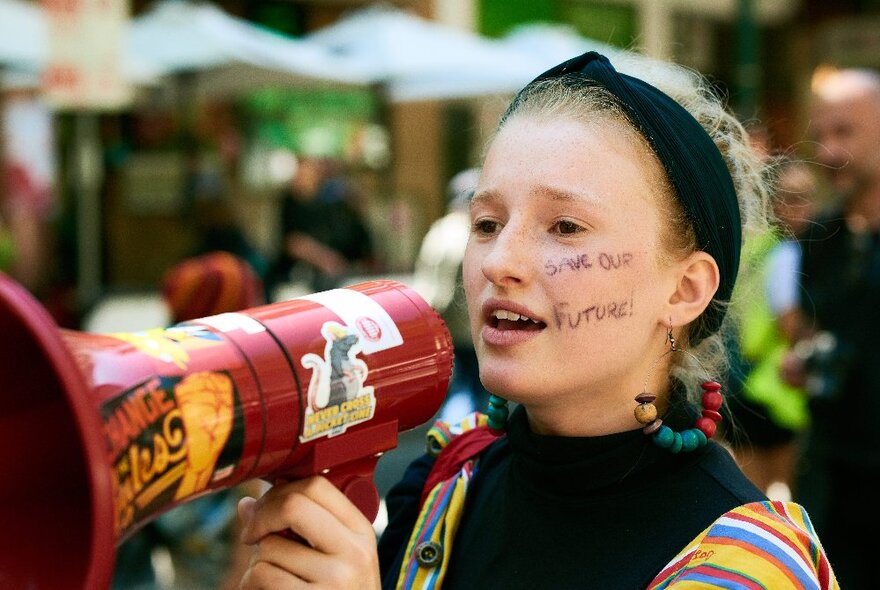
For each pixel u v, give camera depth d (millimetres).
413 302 1182
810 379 2939
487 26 12641
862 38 14453
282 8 12023
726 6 14727
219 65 7426
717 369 1306
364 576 1059
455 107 12562
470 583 1207
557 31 10102
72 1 5152
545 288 1111
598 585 1098
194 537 3996
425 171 12688
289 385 1030
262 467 1037
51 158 8406
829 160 2959
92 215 6895
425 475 1430
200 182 5766
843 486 2848
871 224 2920
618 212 1111
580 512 1147
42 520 938
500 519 1224
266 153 11492
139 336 973
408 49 8211
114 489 824
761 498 1129
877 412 2789
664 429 1130
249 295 3607
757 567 993
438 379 1170
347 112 12070
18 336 903
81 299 5930
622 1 13555
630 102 1134
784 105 14859
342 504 1083
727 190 1188
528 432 1205
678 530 1104
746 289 1417
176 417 929
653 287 1137
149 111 11109
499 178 1157
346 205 9148
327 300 1134
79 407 797
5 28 6570
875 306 2840
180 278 3543
